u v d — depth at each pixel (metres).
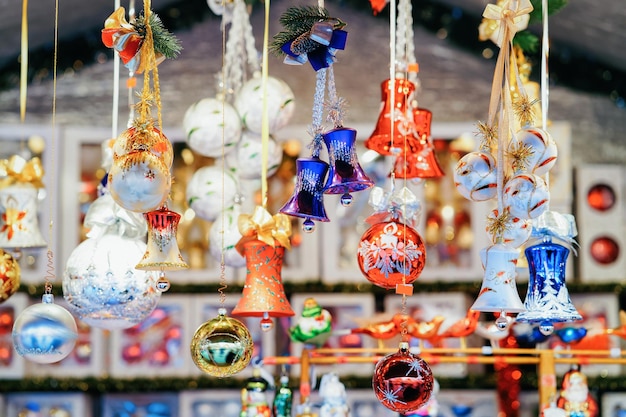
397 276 3.19
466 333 3.99
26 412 5.02
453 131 5.12
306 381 3.95
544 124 3.34
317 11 3.12
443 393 4.99
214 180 3.98
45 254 5.07
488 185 3.13
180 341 5.08
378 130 3.59
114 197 2.94
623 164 5.72
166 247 3.16
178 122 5.65
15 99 5.63
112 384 5.00
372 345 5.05
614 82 5.73
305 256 5.13
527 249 3.29
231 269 5.13
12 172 3.73
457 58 5.79
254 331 5.09
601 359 3.94
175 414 5.13
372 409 4.98
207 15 5.73
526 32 3.92
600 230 5.25
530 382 4.96
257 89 3.94
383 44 5.73
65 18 5.25
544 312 3.21
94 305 3.37
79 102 5.68
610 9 4.72
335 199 5.12
